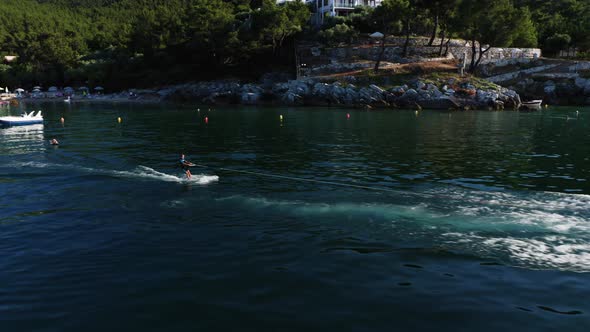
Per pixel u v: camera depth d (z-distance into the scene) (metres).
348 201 17.98
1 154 29.45
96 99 102.00
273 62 97.94
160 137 38.50
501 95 69.75
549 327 8.83
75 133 41.28
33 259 12.27
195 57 99.44
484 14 74.12
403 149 31.55
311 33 98.94
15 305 9.71
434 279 10.96
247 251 12.75
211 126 47.16
